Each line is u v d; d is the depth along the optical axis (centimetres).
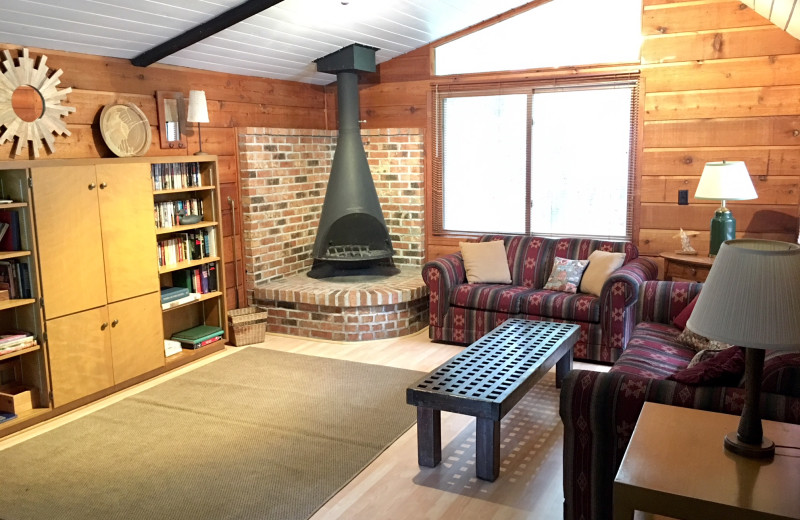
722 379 244
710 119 520
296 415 395
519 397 320
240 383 452
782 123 500
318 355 514
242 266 582
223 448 352
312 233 656
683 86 524
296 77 620
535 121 584
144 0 379
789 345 179
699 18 513
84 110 434
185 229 496
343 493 304
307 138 636
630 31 542
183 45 446
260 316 556
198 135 523
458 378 329
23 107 395
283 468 329
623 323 461
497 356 364
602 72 547
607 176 565
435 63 617
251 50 515
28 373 396
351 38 544
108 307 428
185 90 511
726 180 462
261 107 588
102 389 426
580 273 518
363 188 588
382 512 287
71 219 400
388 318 555
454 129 620
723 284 190
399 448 351
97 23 394
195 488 310
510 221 610
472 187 621
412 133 626
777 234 512
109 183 424
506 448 347
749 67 504
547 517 280
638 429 216
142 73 475
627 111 550
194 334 516
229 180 559
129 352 444
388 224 653
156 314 465
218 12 421
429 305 581
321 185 662
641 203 550
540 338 400
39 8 356
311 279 608
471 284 543
